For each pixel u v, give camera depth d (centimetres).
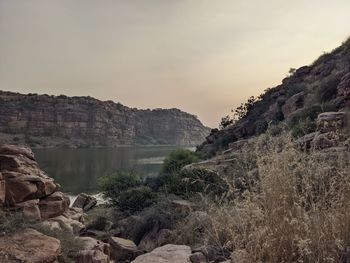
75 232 1095
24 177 941
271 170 359
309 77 3041
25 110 17800
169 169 2236
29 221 754
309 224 326
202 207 895
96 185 4416
